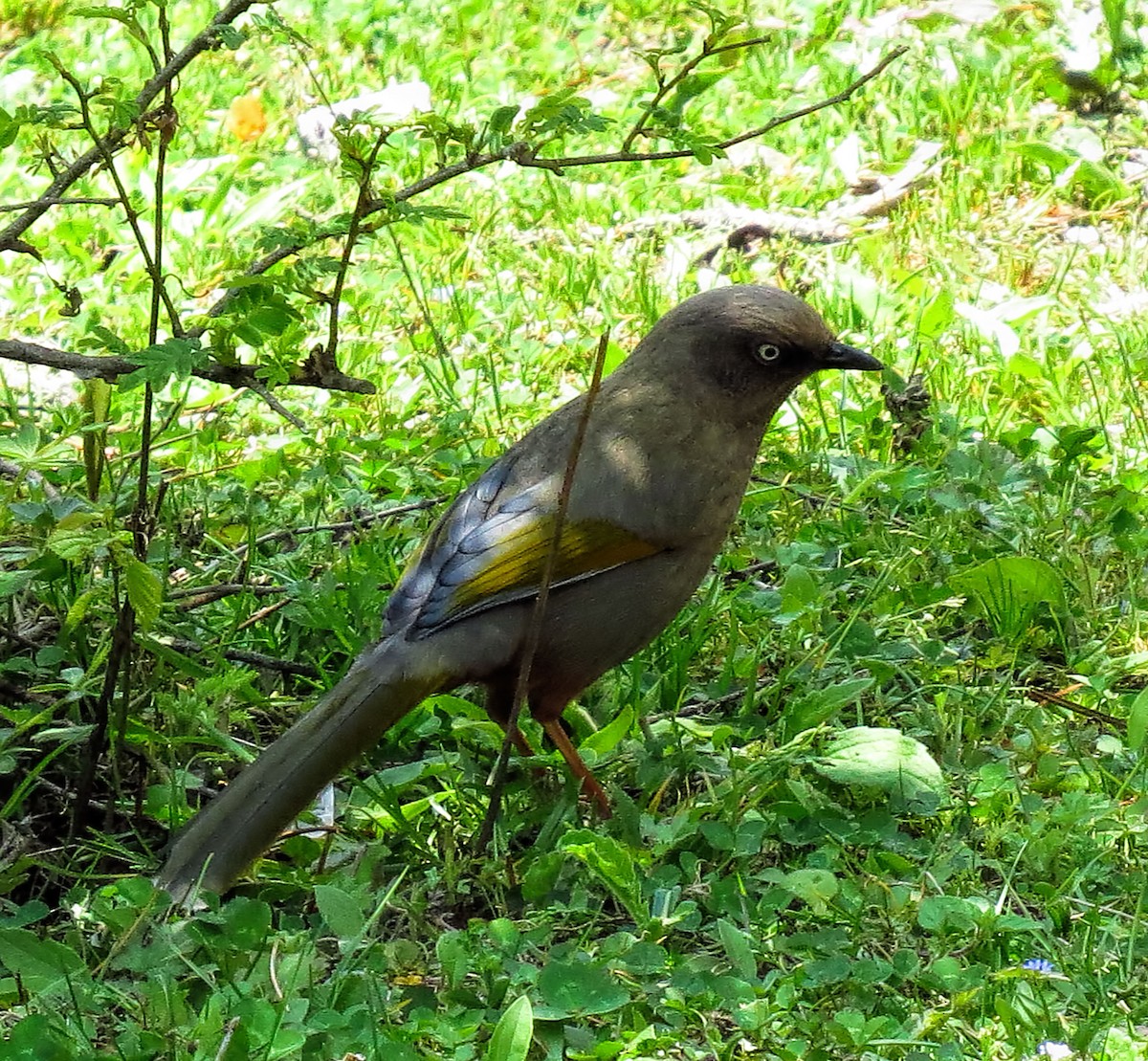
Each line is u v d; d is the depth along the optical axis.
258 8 17.58
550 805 7.84
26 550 8.47
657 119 7.51
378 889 7.34
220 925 6.64
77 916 6.84
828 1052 6.02
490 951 6.72
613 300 13.16
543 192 14.72
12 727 8.09
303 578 9.46
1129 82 16.02
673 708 8.72
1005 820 7.70
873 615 9.31
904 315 12.91
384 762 8.30
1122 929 6.81
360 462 11.09
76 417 9.84
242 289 7.11
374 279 13.58
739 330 7.99
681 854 7.34
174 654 7.95
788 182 14.96
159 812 7.64
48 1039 5.82
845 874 7.39
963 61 16.12
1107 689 8.78
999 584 9.24
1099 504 10.25
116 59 16.78
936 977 6.45
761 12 17.50
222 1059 5.67
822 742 8.23
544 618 7.75
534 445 8.12
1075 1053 5.97
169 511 9.68
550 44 17.25
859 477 10.68
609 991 6.30
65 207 14.48
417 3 18.02
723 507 8.09
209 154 15.55
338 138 7.04
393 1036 6.08
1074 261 13.80
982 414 11.84
